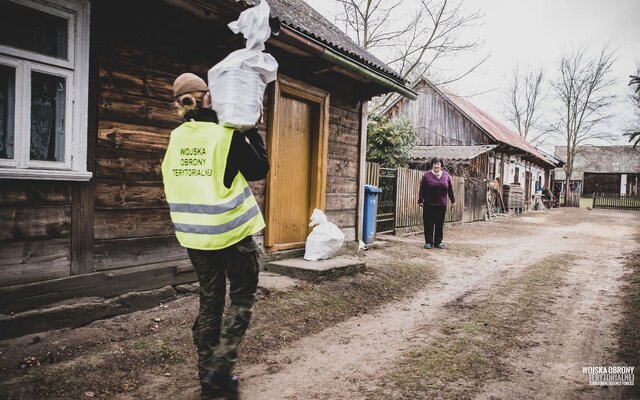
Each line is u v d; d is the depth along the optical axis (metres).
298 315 4.51
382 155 14.12
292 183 6.52
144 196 4.38
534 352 3.80
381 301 5.45
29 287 3.49
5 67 3.41
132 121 4.25
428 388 3.05
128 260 4.25
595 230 15.62
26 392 2.68
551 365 3.52
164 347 3.46
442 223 9.55
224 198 2.65
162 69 4.50
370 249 8.62
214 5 4.27
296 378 3.20
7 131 3.44
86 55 3.80
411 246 9.48
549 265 8.01
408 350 3.79
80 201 3.85
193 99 2.76
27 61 3.44
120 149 4.16
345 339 4.07
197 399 2.80
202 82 2.83
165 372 3.17
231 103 2.65
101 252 4.02
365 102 7.88
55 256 3.69
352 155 7.69
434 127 23.64
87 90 3.83
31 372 2.90
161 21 4.46
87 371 3.01
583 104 39.22
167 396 2.83
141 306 4.27
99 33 3.94
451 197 9.55
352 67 6.05
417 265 7.54
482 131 22.06
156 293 4.41
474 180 17.53
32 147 3.61
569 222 19.30
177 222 2.72
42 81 3.66
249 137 2.80
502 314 4.94
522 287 6.28
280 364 3.44
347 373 3.30
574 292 6.05
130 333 3.70
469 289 6.24
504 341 4.06
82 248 3.88
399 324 4.58
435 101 23.66
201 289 2.82
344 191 7.52
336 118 7.24
